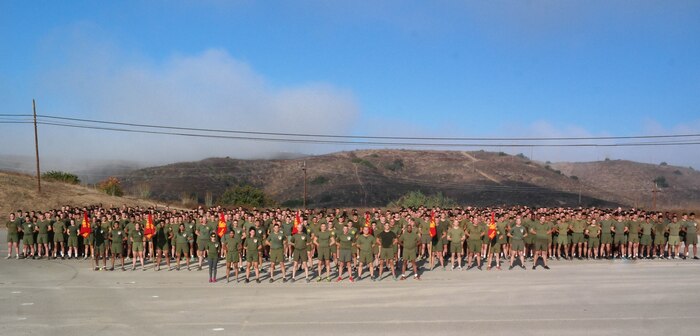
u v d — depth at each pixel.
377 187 90.75
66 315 12.87
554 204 80.62
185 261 22.50
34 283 17.23
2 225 38.03
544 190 91.25
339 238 18.06
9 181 46.56
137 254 22.27
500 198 83.44
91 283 17.27
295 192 90.50
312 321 12.29
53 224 23.08
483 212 23.70
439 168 108.12
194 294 15.48
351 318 12.57
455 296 15.12
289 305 13.98
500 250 21.09
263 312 13.19
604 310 13.38
